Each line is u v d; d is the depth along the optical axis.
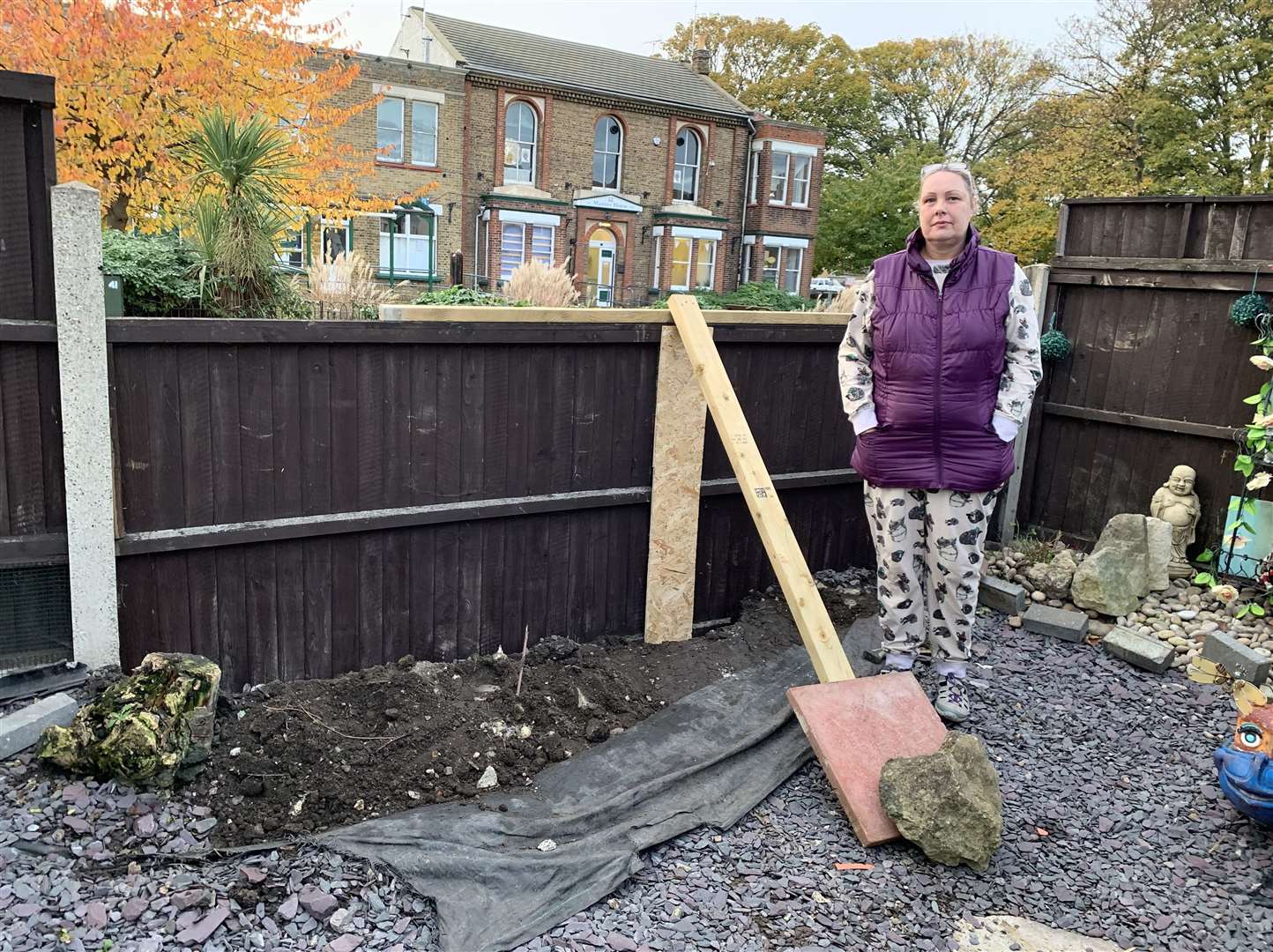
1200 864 2.58
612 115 24.30
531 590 3.74
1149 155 22.53
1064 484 4.91
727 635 4.03
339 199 10.22
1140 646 3.82
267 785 2.65
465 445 3.44
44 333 2.65
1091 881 2.51
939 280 2.99
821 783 2.96
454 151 21.64
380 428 3.26
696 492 3.98
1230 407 4.24
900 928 2.29
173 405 2.88
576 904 2.29
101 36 8.34
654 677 3.62
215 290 3.59
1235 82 21.58
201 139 3.52
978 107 36.66
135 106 8.72
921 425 3.05
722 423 3.52
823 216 30.16
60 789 2.49
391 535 3.37
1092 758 3.12
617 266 25.14
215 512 3.01
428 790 2.76
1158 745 3.21
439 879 2.34
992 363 3.00
